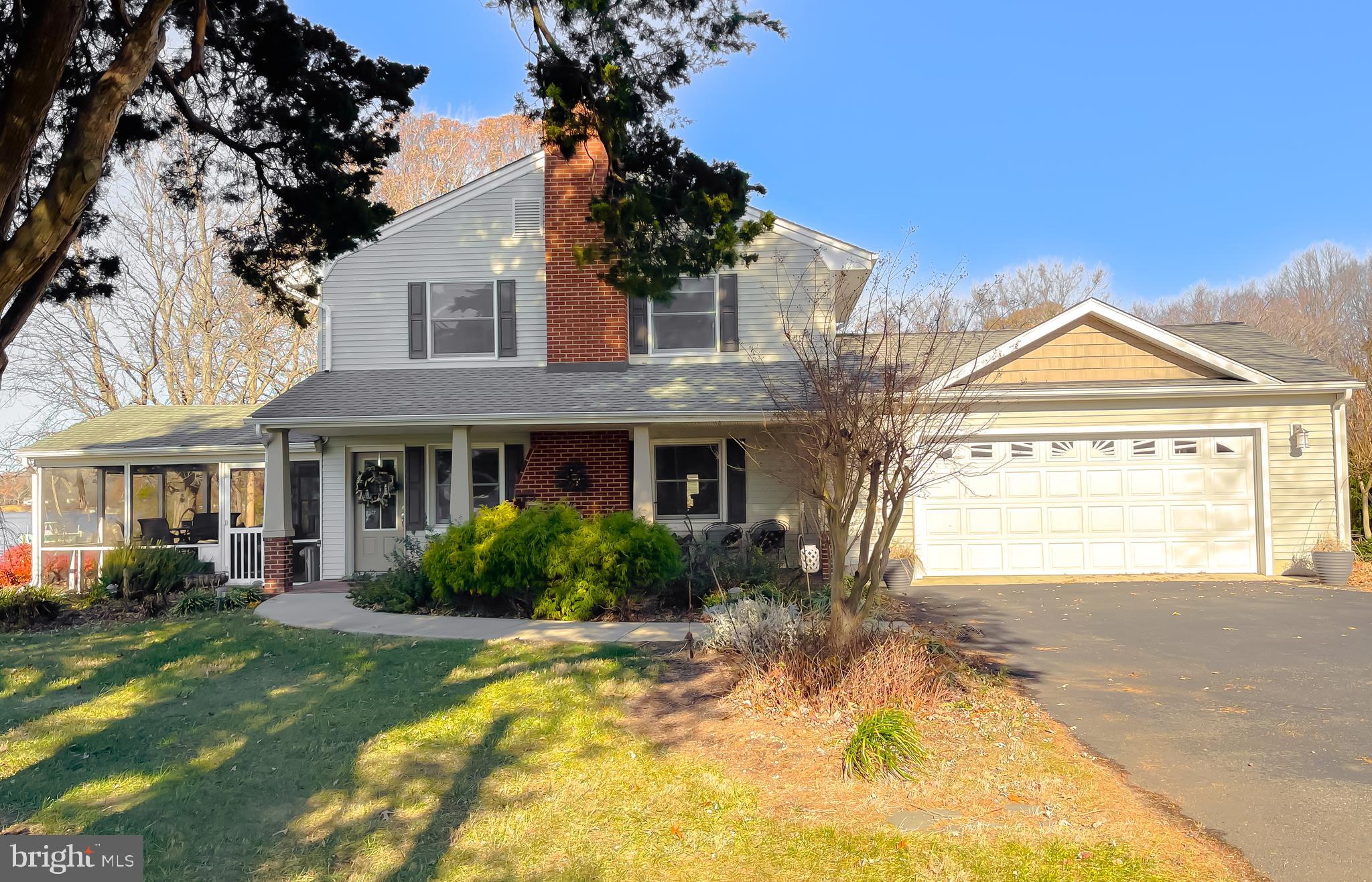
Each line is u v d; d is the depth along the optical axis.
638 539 12.06
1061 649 9.52
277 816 5.56
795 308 16.47
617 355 16.53
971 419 15.35
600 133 10.62
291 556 16.72
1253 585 13.93
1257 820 5.04
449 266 16.94
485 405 14.90
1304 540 15.02
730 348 16.58
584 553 11.97
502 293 16.91
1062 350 15.68
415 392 15.55
